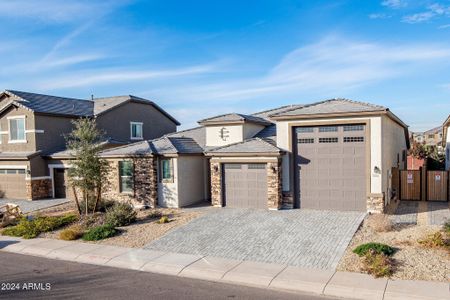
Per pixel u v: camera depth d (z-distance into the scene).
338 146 18.02
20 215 19.31
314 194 18.58
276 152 18.44
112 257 13.09
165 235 15.38
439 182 20.45
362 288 9.57
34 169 26.19
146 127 35.06
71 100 32.09
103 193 22.50
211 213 18.58
